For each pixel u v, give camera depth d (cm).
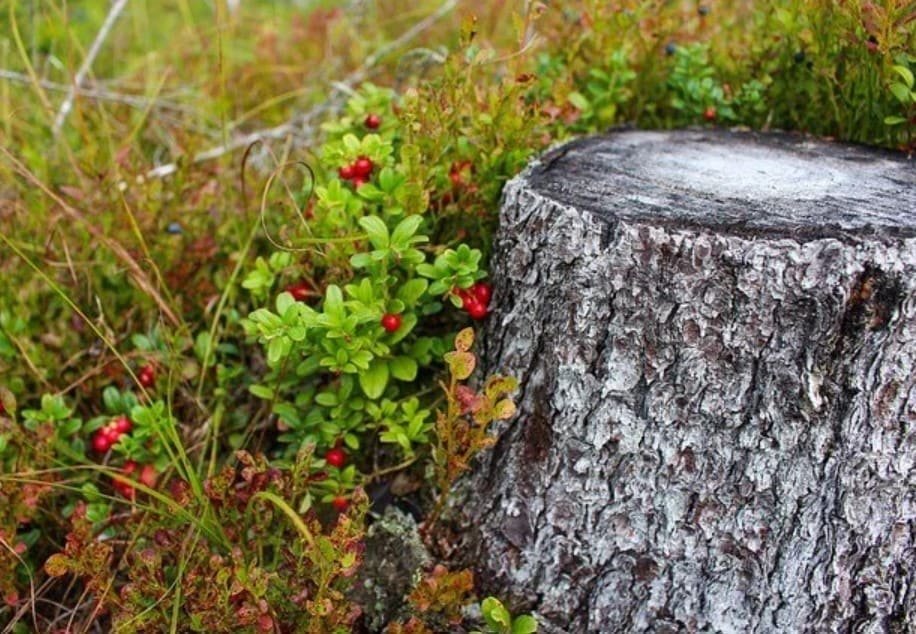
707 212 56
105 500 65
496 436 60
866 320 54
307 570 57
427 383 65
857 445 55
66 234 73
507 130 65
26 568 61
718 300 55
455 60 64
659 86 75
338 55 93
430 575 58
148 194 72
